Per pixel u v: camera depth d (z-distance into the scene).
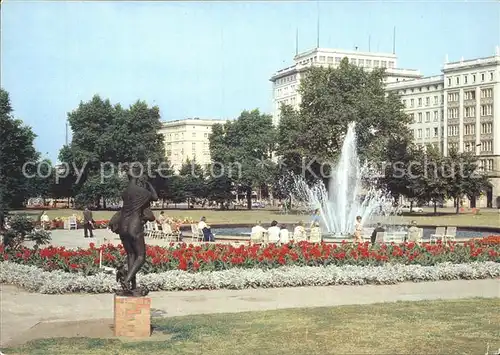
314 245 19.69
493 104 105.75
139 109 93.12
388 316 12.20
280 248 18.38
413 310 12.86
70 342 10.05
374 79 76.44
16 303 13.88
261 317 12.13
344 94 74.75
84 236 36.34
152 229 34.28
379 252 18.95
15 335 10.61
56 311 12.97
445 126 114.00
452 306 13.35
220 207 109.06
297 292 15.60
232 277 16.17
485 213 74.69
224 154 100.44
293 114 77.94
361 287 16.50
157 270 16.70
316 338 10.33
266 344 9.93
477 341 10.13
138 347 9.73
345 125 72.00
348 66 76.62
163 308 13.38
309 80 77.38
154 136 94.25
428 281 17.59
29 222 21.00
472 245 21.08
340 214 47.41
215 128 104.31
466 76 110.31
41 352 9.40
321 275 16.72
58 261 17.33
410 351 9.52
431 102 122.19
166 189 98.19
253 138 99.56
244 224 43.06
